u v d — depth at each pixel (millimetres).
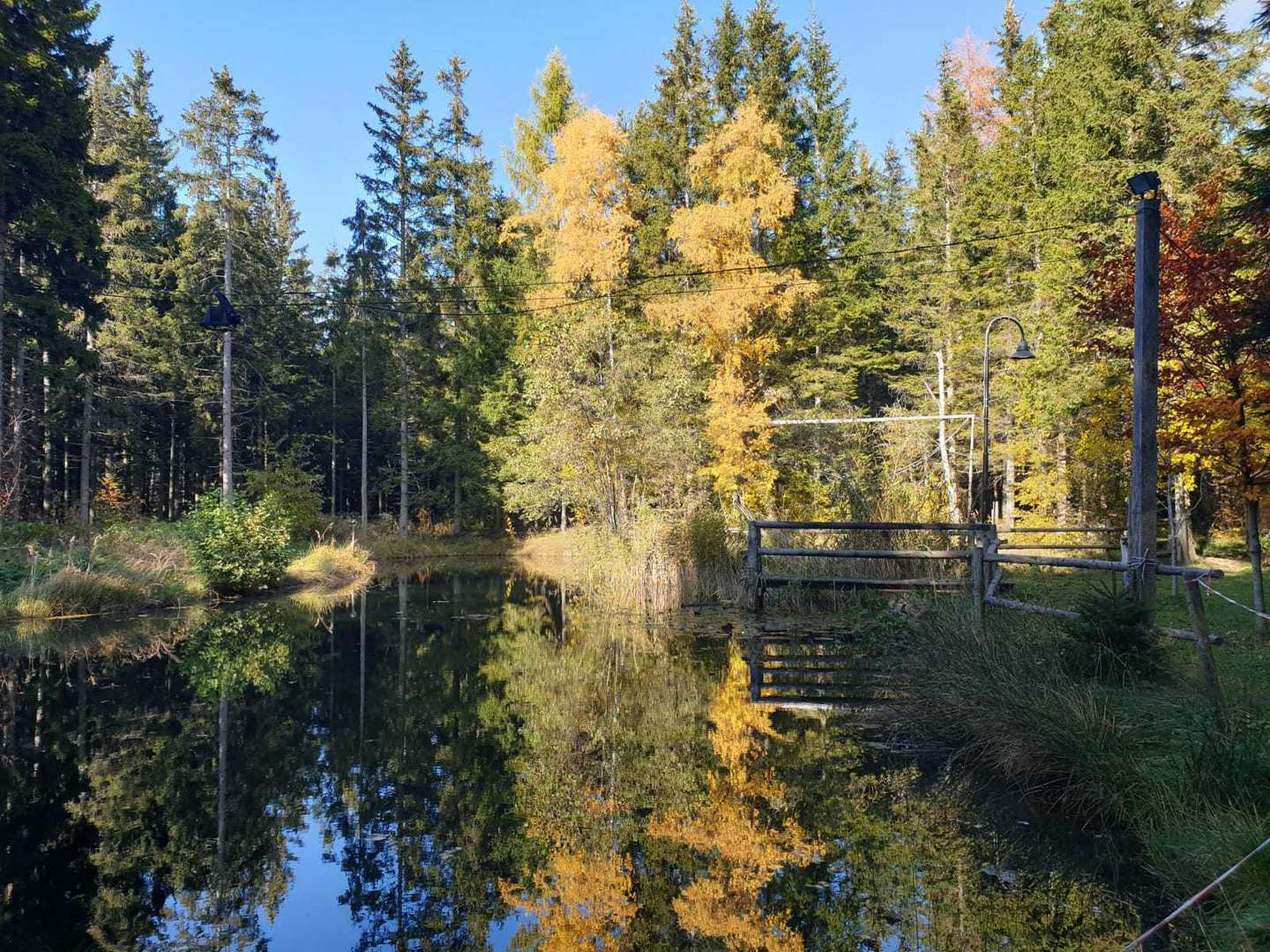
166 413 30172
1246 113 14836
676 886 3500
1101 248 9344
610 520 17312
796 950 2881
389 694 7316
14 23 17188
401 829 4230
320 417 35500
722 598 12844
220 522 14992
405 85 28625
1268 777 3469
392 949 2980
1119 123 16953
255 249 26297
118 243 24609
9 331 17688
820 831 3996
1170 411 8867
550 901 3385
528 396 18750
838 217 24438
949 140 25219
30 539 15641
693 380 20234
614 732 5965
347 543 25562
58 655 9211
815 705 6602
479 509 31891
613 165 21328
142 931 3176
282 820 4355
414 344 28422
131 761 5402
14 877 3686
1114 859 3553
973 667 5449
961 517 14391
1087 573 13055
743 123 19156
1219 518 18688
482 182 28641
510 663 8656
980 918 3039
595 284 20953
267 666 8633
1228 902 2822
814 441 23031
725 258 19672
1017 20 24875
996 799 4375
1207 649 4641
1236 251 7883
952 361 23391
